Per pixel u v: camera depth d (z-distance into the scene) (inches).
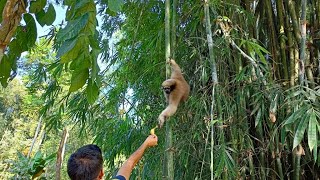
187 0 146.0
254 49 124.8
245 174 136.5
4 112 725.9
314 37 151.8
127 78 170.7
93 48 79.7
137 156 88.3
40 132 634.8
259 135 140.3
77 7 75.5
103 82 176.6
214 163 125.0
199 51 134.7
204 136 134.7
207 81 145.9
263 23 159.8
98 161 73.9
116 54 189.6
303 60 128.1
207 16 116.8
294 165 130.6
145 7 158.6
